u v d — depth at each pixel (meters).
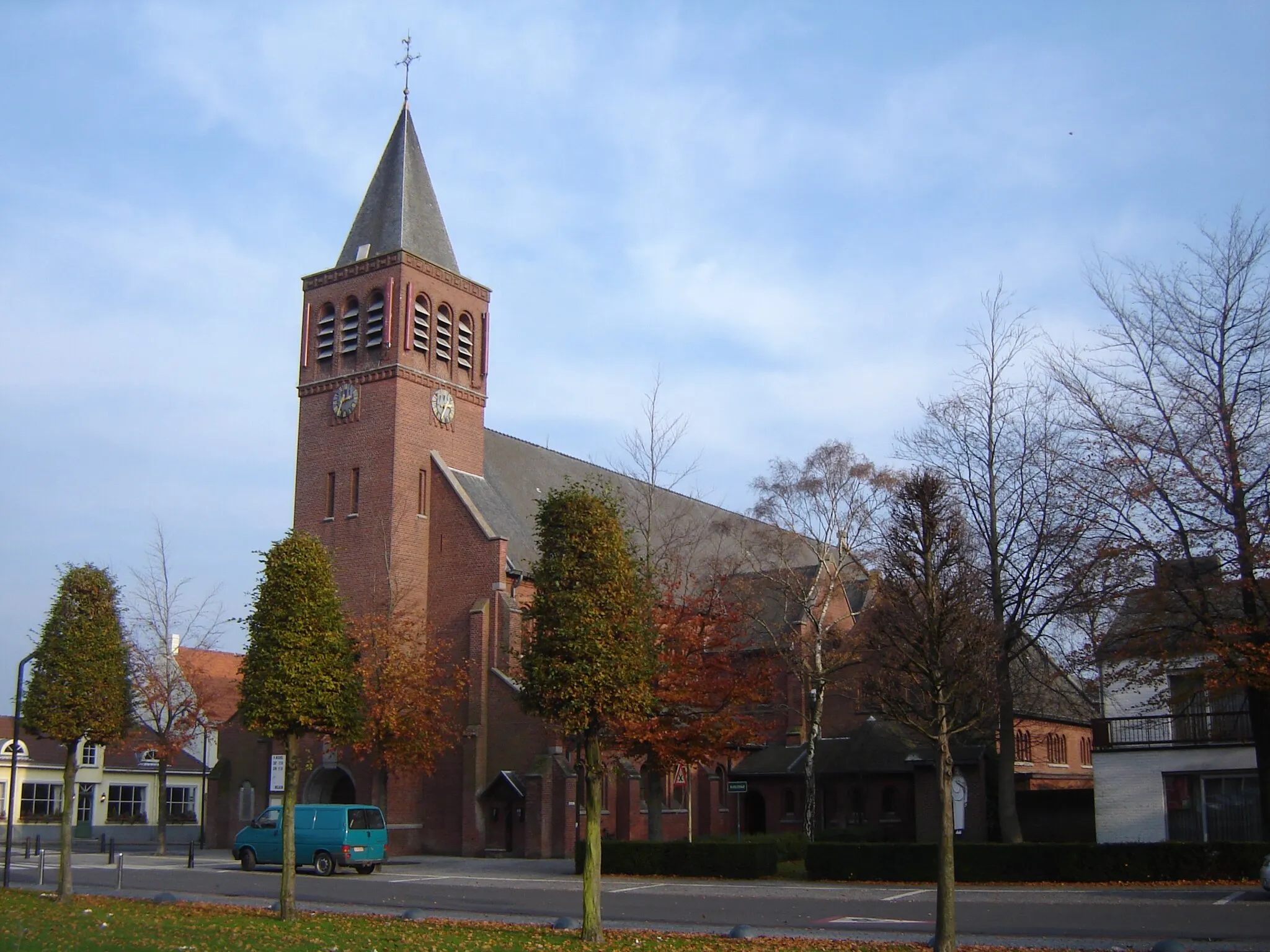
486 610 54.31
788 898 32.09
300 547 28.91
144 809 82.06
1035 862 34.81
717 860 39.59
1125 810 40.97
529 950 21.14
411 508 56.06
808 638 51.16
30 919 25.19
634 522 63.25
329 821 41.28
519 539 59.34
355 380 57.38
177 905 29.19
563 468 67.88
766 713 63.84
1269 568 32.38
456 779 53.47
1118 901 28.98
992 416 42.56
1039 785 62.88
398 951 20.88
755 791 62.19
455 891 34.38
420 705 49.12
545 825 50.09
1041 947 21.61
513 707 52.97
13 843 65.94
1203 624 33.66
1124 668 38.53
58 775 77.56
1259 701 34.31
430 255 59.31
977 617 38.59
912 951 21.27
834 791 58.91
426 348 58.00
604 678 24.08
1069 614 38.78
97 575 32.41
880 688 27.94
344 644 29.47
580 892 33.91
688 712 43.97
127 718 33.53
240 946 21.36
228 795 58.25
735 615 46.53
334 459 57.53
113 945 21.23
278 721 27.62
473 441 60.22
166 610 60.38
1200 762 40.00
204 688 62.22
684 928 25.31
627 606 25.16
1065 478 37.69
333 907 29.84
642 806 56.59
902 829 55.75
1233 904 27.89
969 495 42.09
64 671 31.22
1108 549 35.38
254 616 28.64
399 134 60.94
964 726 21.69
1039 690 56.09
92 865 45.88
